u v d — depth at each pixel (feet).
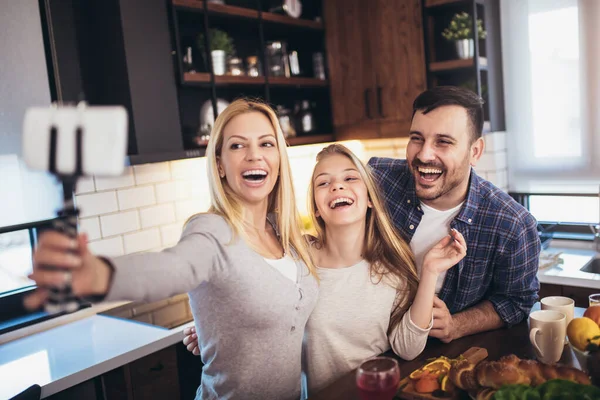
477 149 5.34
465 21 9.16
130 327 7.05
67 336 6.90
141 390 6.32
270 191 4.58
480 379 3.58
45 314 7.29
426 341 4.95
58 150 2.04
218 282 3.96
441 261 4.64
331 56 10.81
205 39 8.18
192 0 7.96
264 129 4.50
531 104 9.96
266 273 4.17
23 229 6.82
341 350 4.73
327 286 4.80
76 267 2.36
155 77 7.34
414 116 5.23
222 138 4.50
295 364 4.47
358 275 4.85
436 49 9.89
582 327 3.83
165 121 7.48
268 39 10.57
